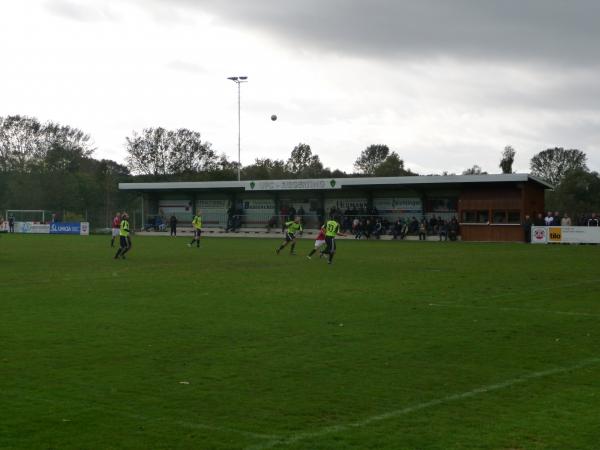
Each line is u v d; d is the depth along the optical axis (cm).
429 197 6047
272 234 6550
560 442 716
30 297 1822
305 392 901
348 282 2211
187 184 6694
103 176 8950
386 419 792
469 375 989
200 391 902
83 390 906
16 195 8469
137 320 1446
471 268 2772
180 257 3412
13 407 832
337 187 6034
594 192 8444
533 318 1486
